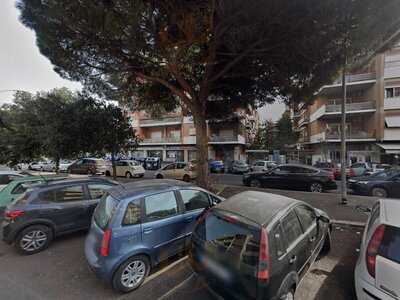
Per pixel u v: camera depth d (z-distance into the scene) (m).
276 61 6.78
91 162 19.67
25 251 4.35
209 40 6.41
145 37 6.06
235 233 2.66
